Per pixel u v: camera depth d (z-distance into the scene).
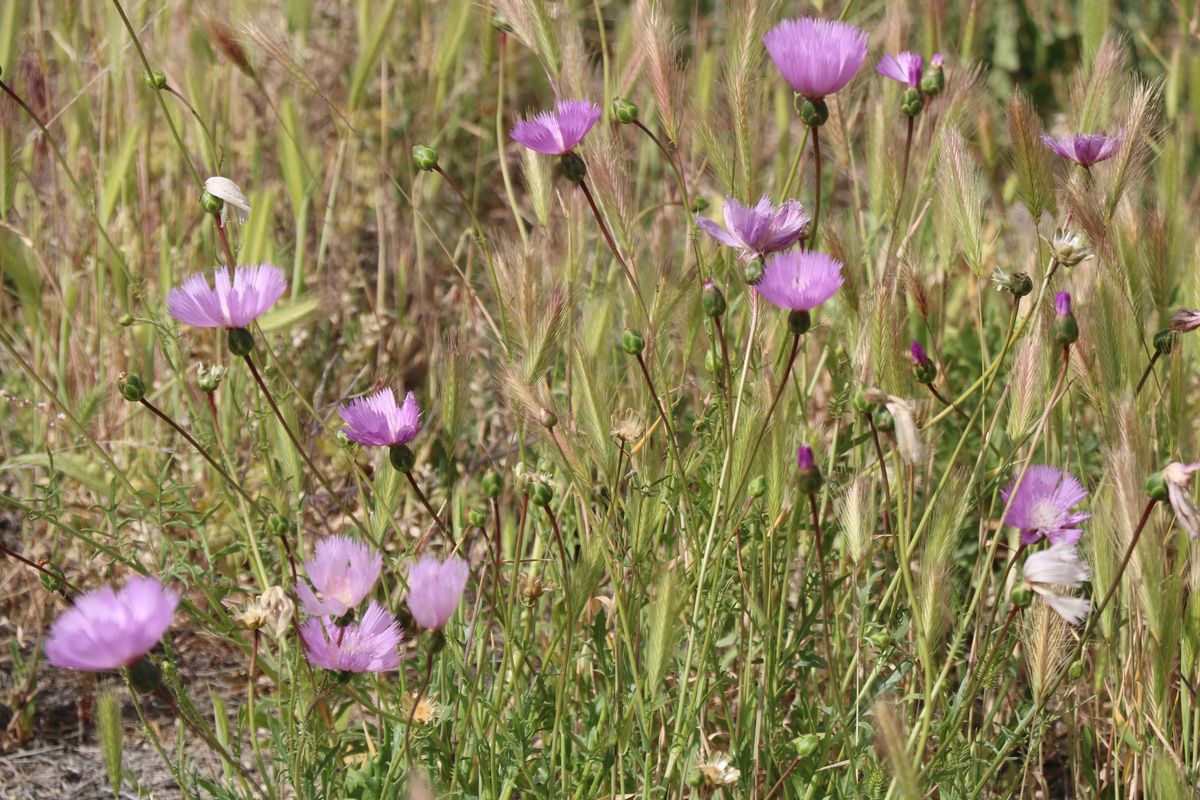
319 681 2.23
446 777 2.24
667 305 2.25
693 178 2.46
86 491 2.47
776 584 2.31
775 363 2.24
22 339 2.68
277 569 2.36
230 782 2.21
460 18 2.66
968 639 2.35
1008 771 2.34
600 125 2.36
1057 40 4.63
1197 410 2.47
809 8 3.23
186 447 2.51
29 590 2.42
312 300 2.40
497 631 2.39
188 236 2.80
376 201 2.80
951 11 4.10
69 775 2.36
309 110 3.27
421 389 2.78
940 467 2.48
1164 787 2.17
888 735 2.07
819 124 2.20
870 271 2.37
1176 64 2.65
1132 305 2.28
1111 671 2.28
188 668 2.43
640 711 2.20
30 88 3.03
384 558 2.25
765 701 2.24
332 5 3.53
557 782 2.28
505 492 2.42
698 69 2.46
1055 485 2.18
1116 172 2.27
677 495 2.23
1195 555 2.21
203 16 2.42
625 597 2.24
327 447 2.55
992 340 2.63
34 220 2.60
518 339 2.25
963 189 2.29
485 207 3.65
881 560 2.40
